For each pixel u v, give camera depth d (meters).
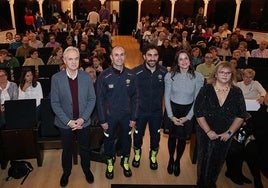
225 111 2.16
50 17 11.97
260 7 10.93
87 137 2.59
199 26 9.41
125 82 2.50
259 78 4.80
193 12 13.50
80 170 2.99
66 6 13.98
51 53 5.66
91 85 2.50
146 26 10.06
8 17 10.83
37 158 2.99
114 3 15.41
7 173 2.91
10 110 3.02
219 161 2.35
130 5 14.40
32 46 6.31
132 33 14.36
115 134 2.75
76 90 2.42
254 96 3.67
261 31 9.83
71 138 2.55
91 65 4.57
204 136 2.31
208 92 2.21
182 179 2.89
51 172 2.95
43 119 3.10
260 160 2.51
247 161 2.65
